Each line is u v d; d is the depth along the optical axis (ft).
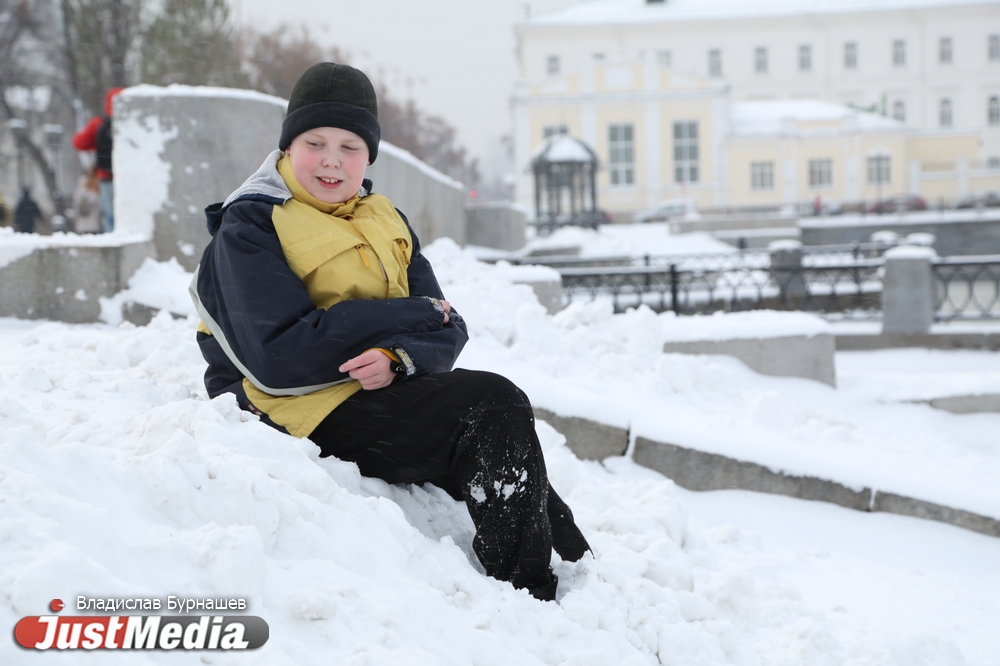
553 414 14.69
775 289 41.75
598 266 54.65
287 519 6.55
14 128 82.89
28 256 16.98
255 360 7.68
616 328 19.27
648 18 193.98
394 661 5.40
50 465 6.01
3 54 91.45
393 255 8.47
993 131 196.24
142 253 18.24
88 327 16.67
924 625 9.53
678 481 14.28
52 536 5.25
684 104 152.46
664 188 153.38
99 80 81.46
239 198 8.05
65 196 104.42
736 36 195.83
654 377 17.07
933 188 156.35
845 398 22.25
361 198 8.78
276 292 7.60
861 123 156.87
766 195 153.79
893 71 196.24
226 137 19.16
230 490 6.33
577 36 194.29
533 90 152.66
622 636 7.45
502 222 53.16
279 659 5.13
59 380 10.16
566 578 8.11
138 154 19.02
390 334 7.73
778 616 9.35
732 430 15.25
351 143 8.12
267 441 7.32
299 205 8.13
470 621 6.58
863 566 11.71
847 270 40.86
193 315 16.93
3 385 9.87
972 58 194.80
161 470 6.27
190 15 83.05
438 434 7.63
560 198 90.84
